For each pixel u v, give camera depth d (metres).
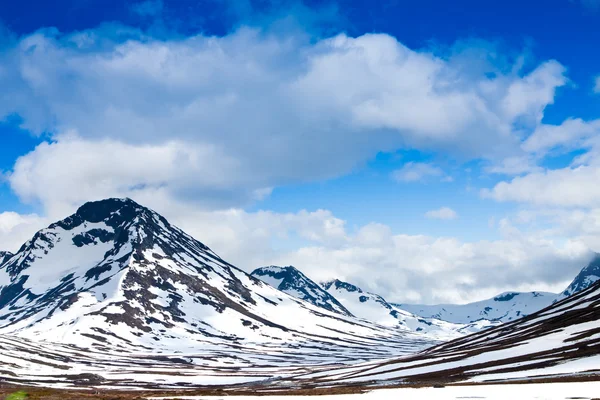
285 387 166.12
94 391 145.50
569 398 79.75
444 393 97.44
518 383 107.50
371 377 174.75
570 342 154.75
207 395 117.50
